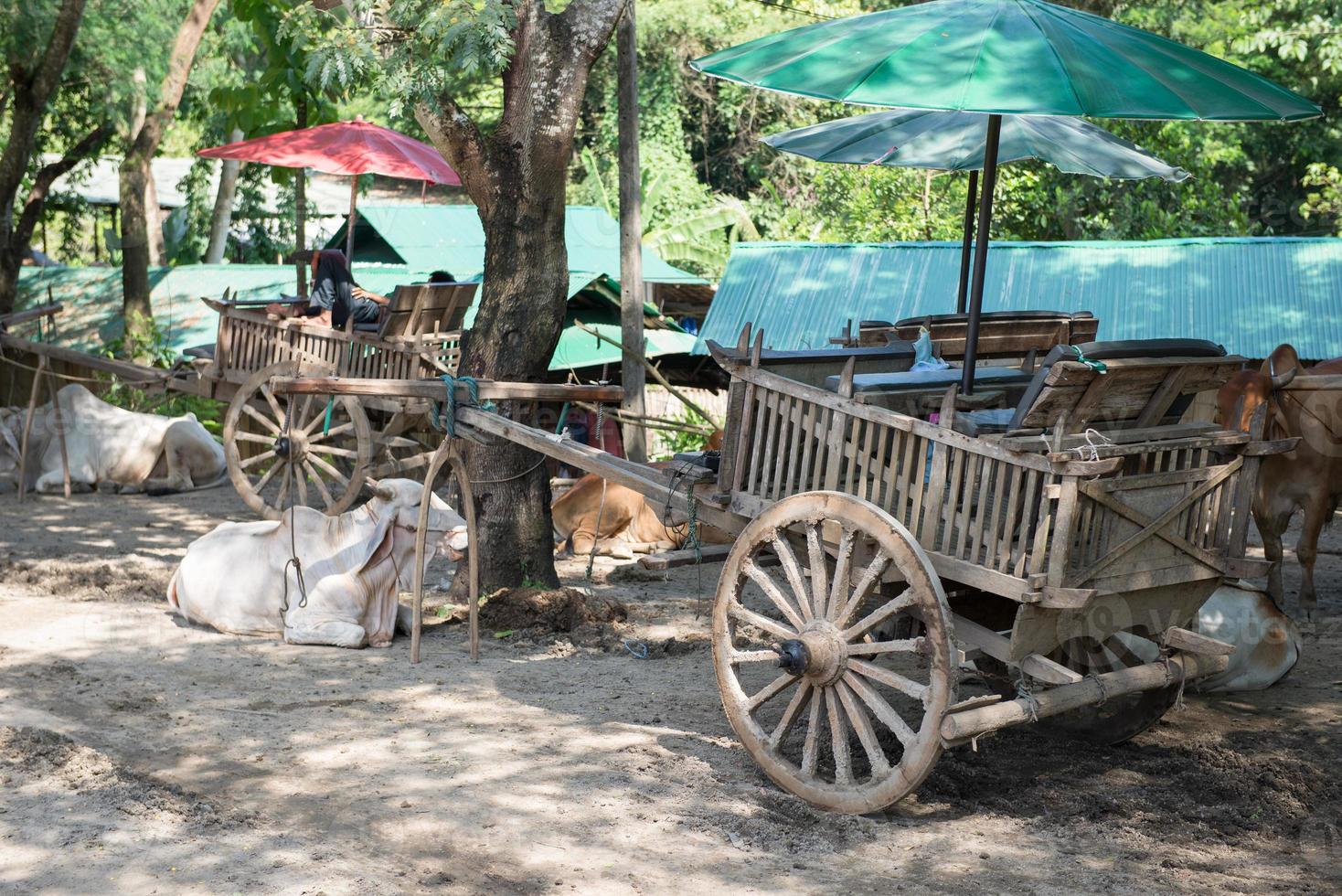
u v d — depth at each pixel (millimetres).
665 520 6730
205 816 5406
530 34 8945
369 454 11289
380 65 8625
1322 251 14336
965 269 9406
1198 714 7141
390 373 11469
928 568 5340
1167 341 5727
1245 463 6020
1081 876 5059
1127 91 5656
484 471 9250
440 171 13516
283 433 11250
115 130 21047
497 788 5824
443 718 6828
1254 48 22438
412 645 7930
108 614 8844
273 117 16469
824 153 9656
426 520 7895
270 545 8484
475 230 21031
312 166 13031
